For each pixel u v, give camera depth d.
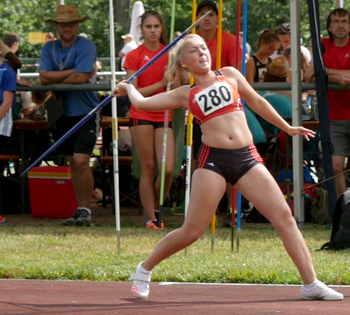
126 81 11.51
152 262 10.12
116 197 14.02
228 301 9.92
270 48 20.34
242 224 19.17
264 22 46.47
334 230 14.55
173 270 12.09
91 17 51.03
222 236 16.41
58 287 11.20
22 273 12.25
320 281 10.24
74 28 18.84
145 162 17.92
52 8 51.91
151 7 49.53
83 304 9.79
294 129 10.25
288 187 19.16
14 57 20.31
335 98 18.33
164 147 16.38
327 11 41.44
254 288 11.00
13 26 49.97
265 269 11.94
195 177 9.80
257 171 9.70
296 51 18.41
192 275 11.73
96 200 24.95
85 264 12.82
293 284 11.30
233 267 12.16
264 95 19.98
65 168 20.58
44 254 14.09
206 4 17.72
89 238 16.17
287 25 22.61
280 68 19.80
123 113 21.41
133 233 16.92
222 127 9.70
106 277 11.97
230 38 17.86
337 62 18.28
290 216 9.74
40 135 22.14
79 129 18.69
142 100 10.21
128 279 11.87
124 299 10.15
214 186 9.68
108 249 14.66
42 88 18.83
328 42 18.48
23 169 21.86
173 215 21.19
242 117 9.87
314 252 14.01
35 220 20.34
